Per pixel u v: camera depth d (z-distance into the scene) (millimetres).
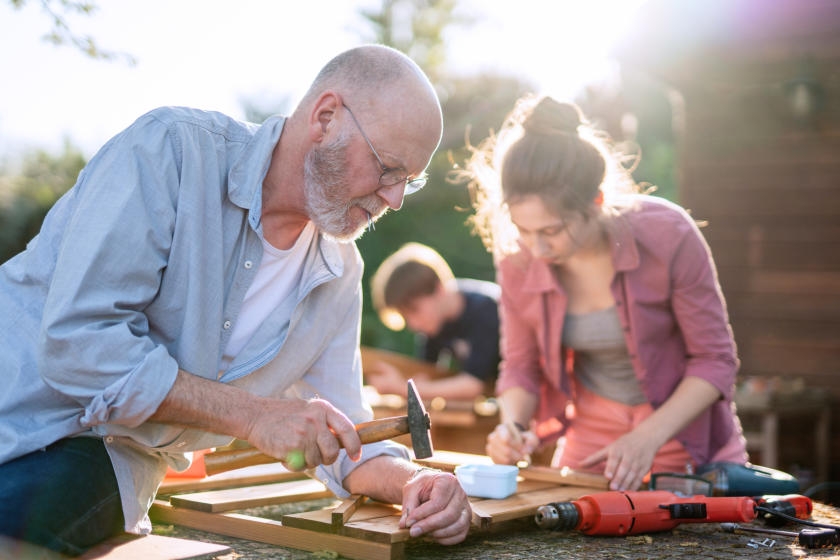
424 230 11578
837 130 6059
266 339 1956
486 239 2912
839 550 1877
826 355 6125
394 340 10766
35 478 1677
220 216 1839
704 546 1910
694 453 2611
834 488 5023
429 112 1834
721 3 5961
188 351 1792
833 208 6098
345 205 1863
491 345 5305
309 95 1884
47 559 1615
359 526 1799
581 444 2887
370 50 1863
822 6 5852
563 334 2799
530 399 2893
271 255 1947
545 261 2555
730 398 2604
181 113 1840
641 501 2002
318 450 1737
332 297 2092
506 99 12695
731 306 6395
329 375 2166
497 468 2211
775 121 6223
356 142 1806
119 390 1634
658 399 2646
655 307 2625
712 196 6445
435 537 1821
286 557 1785
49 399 1761
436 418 5047
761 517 2186
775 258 6273
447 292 5324
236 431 1715
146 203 1734
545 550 1863
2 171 5645
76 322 1651
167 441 1822
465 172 2994
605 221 2531
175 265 1775
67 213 1812
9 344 1781
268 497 2139
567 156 2412
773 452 5617
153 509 2102
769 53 6055
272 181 1905
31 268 1807
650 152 12148
